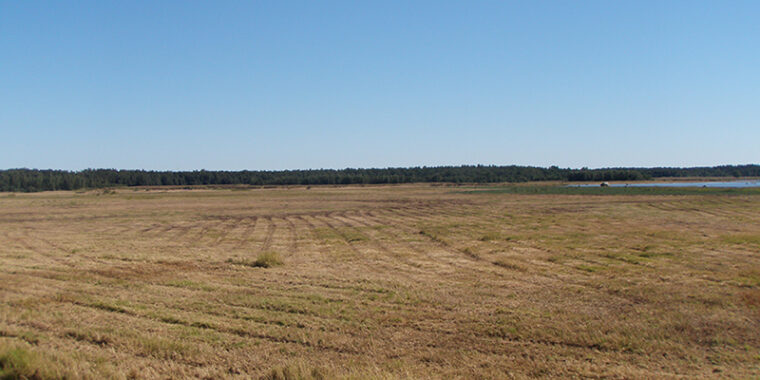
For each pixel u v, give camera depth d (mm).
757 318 11828
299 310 13086
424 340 10734
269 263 20844
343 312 12906
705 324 11406
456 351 10023
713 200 61656
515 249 25578
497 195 83812
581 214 47469
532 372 8914
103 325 11719
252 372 8992
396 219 46062
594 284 16344
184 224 43531
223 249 27000
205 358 9633
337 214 52812
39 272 18906
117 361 9422
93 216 51906
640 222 39844
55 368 8703
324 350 10188
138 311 13000
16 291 15492
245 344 10492
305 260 22750
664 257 22047
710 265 19844
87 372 8648
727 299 13562
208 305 13672
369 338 10844
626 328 11188
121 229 39469
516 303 13734
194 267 20344
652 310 12742
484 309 13109
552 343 10492
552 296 14594
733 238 28188
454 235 32281
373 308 13273
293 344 10531
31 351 9188
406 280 17422
